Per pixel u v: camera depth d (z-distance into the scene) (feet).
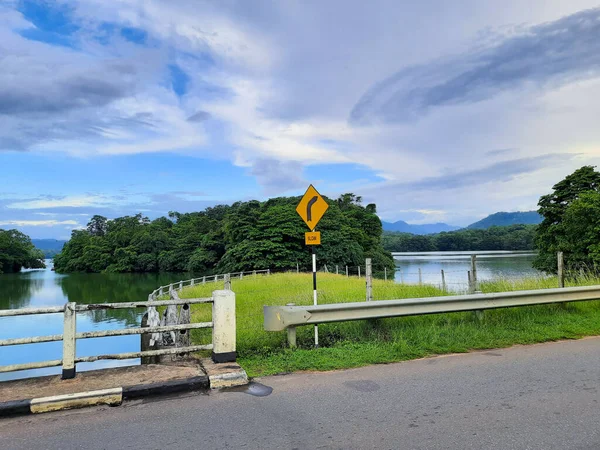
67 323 17.15
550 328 26.25
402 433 12.04
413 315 25.46
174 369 18.25
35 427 13.19
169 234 321.11
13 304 156.46
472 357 20.97
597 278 40.40
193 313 45.55
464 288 39.83
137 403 15.31
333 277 100.99
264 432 12.40
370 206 302.66
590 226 99.40
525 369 18.47
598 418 12.85
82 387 15.88
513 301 28.22
